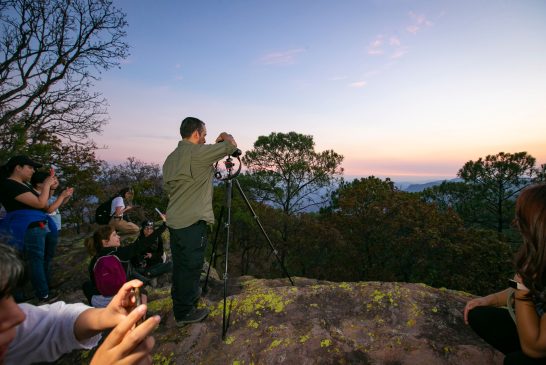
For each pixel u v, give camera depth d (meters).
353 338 2.25
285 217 24.62
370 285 2.94
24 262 0.71
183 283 2.62
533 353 1.17
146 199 17.36
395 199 22.03
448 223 20.75
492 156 29.89
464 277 18.41
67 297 4.18
